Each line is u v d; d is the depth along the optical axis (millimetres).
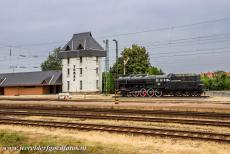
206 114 26266
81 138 18062
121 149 15141
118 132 18875
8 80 93312
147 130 19109
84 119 25828
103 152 14547
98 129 19703
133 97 52688
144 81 53438
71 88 87188
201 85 50594
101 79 88188
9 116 28875
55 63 133500
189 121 22422
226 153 14344
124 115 27984
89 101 44656
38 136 18609
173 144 16125
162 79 52250
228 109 28500
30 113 29531
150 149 15227
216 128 20297
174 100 42094
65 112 30953
